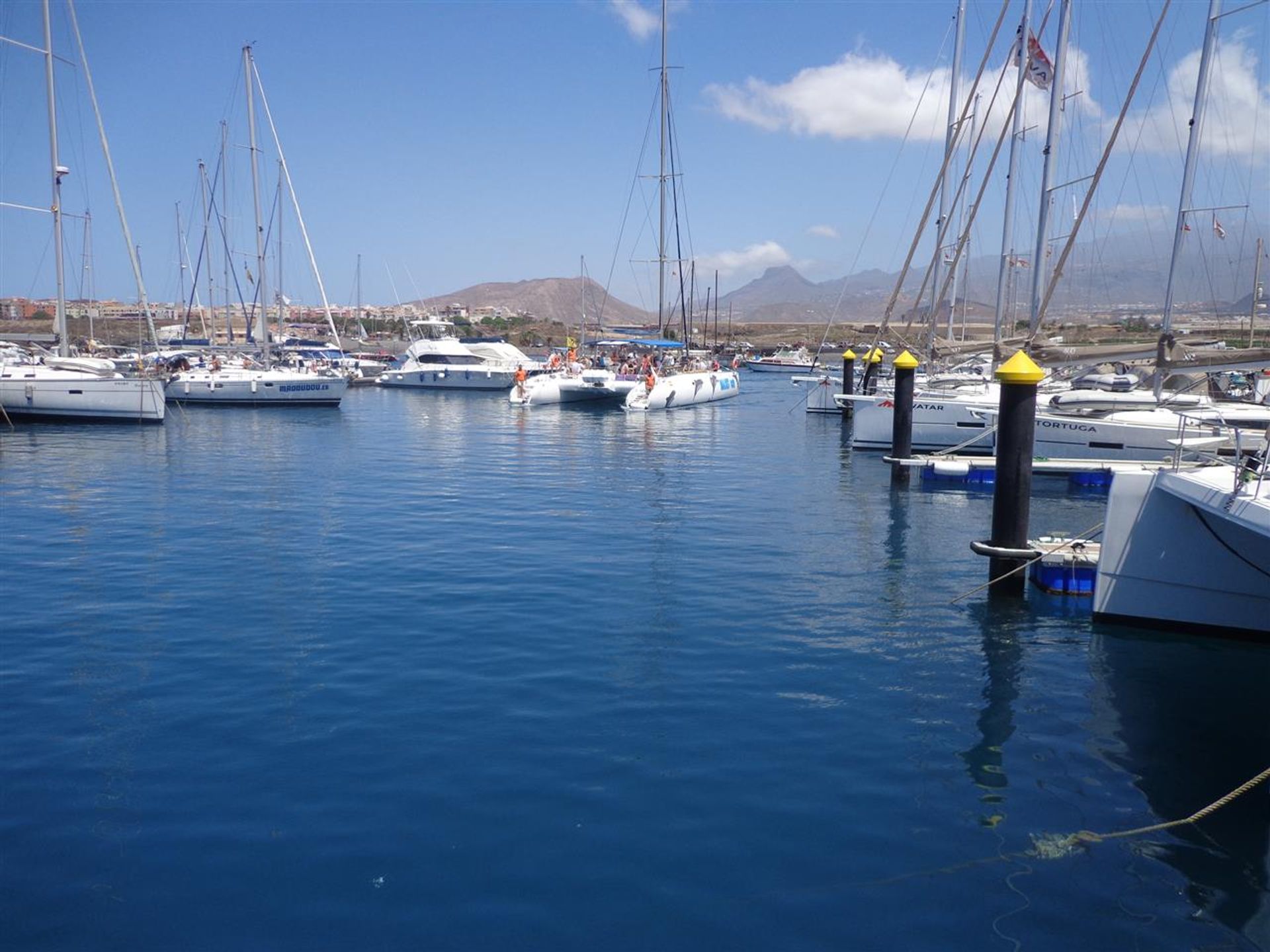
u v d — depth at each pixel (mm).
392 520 15477
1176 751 7004
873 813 6023
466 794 6176
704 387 41625
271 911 4953
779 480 20109
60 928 4809
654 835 5707
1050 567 11078
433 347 50969
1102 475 19000
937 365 27672
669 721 7367
